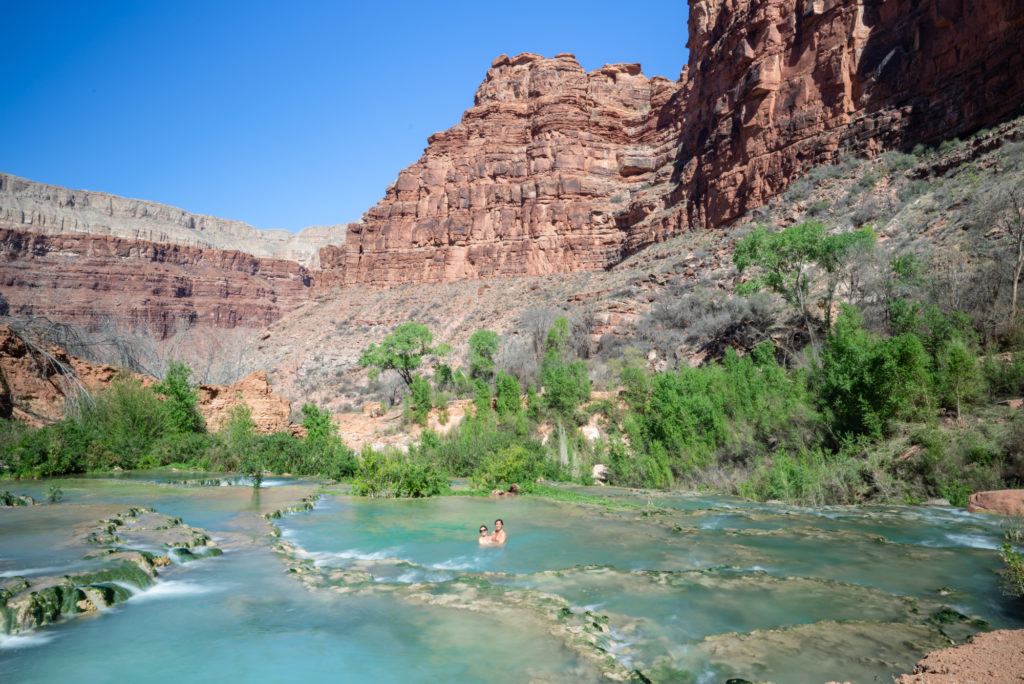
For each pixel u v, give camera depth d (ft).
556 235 293.84
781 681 21.61
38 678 21.79
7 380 105.81
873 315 100.58
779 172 181.88
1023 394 66.90
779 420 83.92
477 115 349.20
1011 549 35.42
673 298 167.12
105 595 29.53
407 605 29.96
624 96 356.18
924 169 137.49
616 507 64.03
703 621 27.99
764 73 188.34
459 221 321.52
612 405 113.70
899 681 21.21
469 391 159.94
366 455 80.59
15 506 53.47
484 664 23.26
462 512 60.08
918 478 63.26
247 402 129.80
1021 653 22.40
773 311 134.41
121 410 108.17
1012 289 81.76
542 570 37.04
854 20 170.81
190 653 24.22
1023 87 125.59
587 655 23.91
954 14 144.46
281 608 29.55
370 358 168.35
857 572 36.42
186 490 73.26
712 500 71.26
